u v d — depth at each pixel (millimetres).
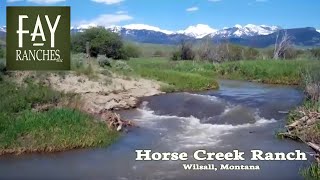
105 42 32531
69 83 19062
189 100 18641
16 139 12297
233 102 17875
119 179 9961
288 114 15594
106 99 18281
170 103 18500
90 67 21328
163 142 13031
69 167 10656
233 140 13219
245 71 29781
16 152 11914
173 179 10031
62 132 12734
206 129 14781
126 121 15180
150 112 17797
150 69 26562
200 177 10008
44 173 10312
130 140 13273
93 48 32062
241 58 40156
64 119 13367
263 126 14906
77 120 13523
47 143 12203
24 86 16859
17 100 14750
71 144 12352
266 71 27953
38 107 14844
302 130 13180
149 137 13633
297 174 10188
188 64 33844
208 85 23266
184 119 16422
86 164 10984
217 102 17906
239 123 15484
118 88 20156
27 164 11000
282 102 17625
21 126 12711
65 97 16281
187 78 23734
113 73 22562
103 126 13852
